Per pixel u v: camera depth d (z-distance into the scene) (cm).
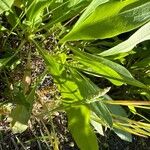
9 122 33
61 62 34
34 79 35
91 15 32
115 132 37
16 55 33
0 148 32
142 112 42
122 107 40
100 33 32
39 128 35
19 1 32
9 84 32
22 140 34
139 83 30
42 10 32
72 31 33
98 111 30
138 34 32
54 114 35
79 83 32
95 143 31
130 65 41
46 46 35
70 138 37
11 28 34
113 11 31
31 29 33
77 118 31
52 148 35
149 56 41
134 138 42
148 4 31
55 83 32
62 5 33
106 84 40
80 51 33
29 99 30
